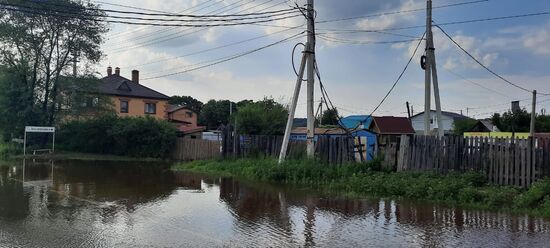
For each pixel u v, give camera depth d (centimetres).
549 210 1063
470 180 1389
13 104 3653
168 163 2944
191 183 1753
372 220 1023
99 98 3972
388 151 1706
